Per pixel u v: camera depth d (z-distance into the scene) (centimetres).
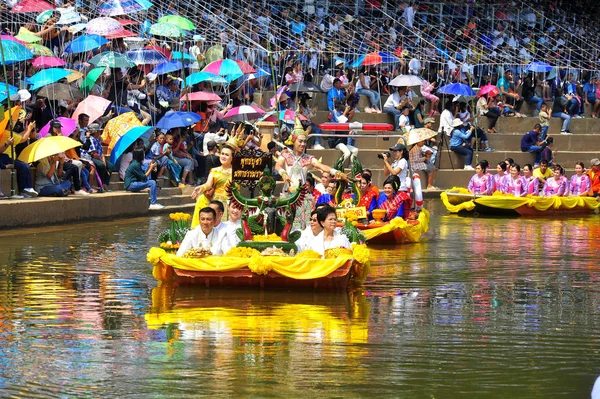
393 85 6003
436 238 3812
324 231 2652
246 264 2553
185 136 4856
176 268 2606
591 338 2117
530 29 7462
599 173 5162
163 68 4956
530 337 2119
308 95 5778
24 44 4475
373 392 1717
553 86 6956
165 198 4578
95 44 4653
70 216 3991
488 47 7069
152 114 5006
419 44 6800
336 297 2512
